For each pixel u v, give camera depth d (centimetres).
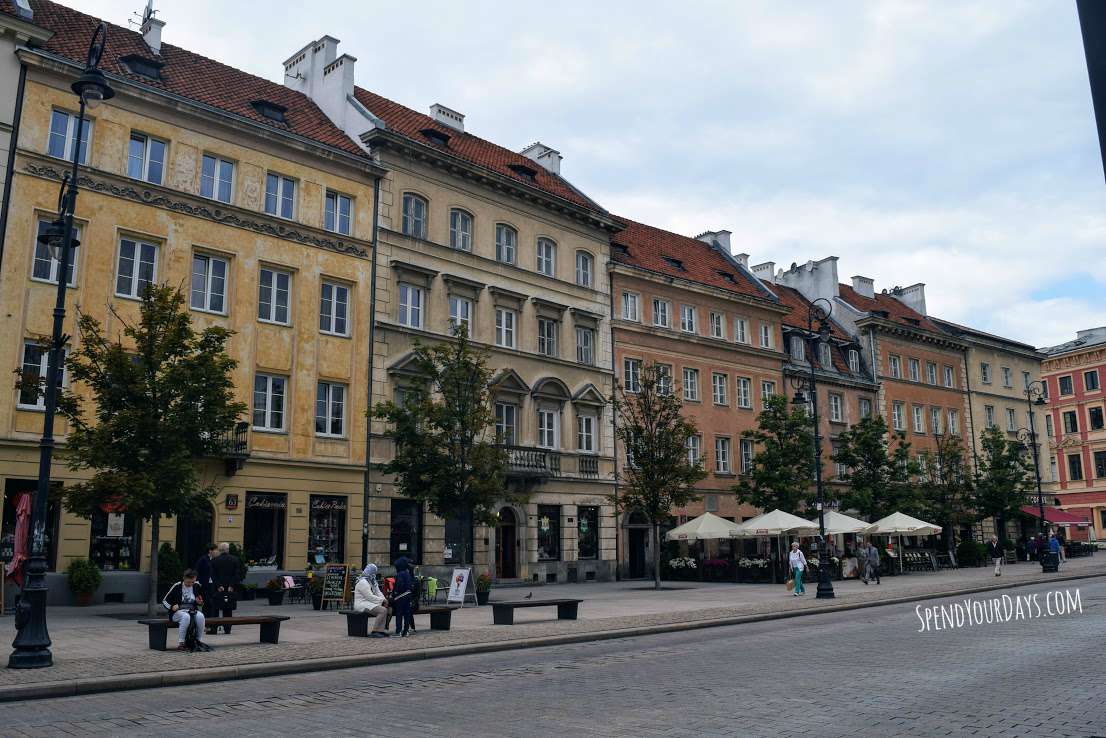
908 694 1062
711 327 4625
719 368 4594
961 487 5050
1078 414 7088
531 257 3819
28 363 2400
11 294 2377
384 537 3102
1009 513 5156
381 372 3186
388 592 2223
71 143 2555
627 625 1953
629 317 4247
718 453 4522
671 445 3388
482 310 3550
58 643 1595
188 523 2644
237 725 948
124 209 2617
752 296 4803
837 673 1246
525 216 3819
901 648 1523
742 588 3356
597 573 3841
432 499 2611
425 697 1116
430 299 3384
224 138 2889
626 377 4141
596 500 3891
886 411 5506
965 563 5000
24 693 1120
